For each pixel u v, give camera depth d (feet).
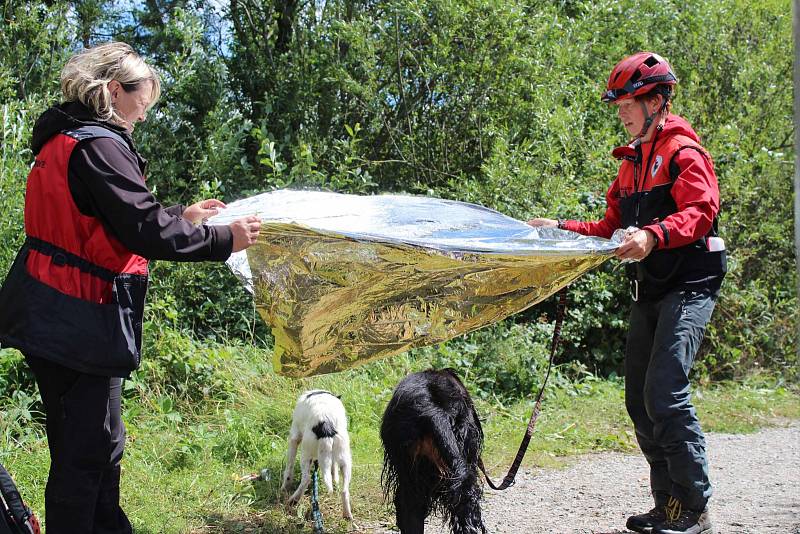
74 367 9.37
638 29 34.96
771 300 32.96
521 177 27.91
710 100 34.24
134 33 33.94
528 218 27.37
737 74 34.14
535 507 15.79
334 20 31.04
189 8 33.50
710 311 12.96
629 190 13.74
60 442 9.68
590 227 14.60
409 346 12.49
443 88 31.14
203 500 15.48
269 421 19.85
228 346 23.27
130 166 9.55
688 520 12.59
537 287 12.34
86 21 31.58
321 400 15.81
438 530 14.24
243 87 33.37
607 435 21.56
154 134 28.45
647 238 11.99
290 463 16.31
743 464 19.36
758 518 14.71
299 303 11.50
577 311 27.76
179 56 29.53
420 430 11.39
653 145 13.29
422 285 11.85
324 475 15.21
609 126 31.96
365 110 32.24
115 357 9.61
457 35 31.27
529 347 26.08
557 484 17.42
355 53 31.17
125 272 9.99
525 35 31.17
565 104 33.30
